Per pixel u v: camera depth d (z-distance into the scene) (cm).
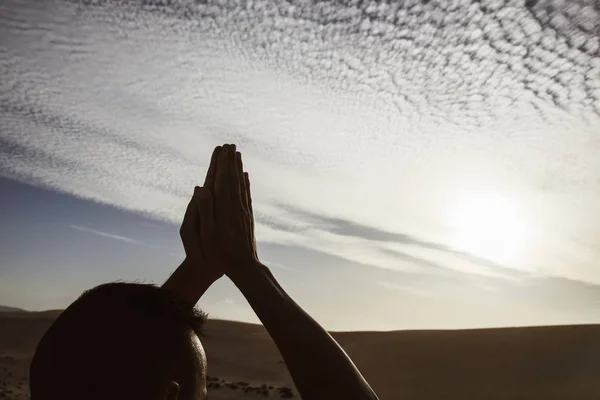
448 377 4425
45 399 71
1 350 4550
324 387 75
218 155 100
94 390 70
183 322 77
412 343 5562
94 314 73
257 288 87
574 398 3666
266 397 3023
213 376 4234
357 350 5384
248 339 5884
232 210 96
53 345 72
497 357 4947
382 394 3897
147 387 70
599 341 5188
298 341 79
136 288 78
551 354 4894
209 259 94
